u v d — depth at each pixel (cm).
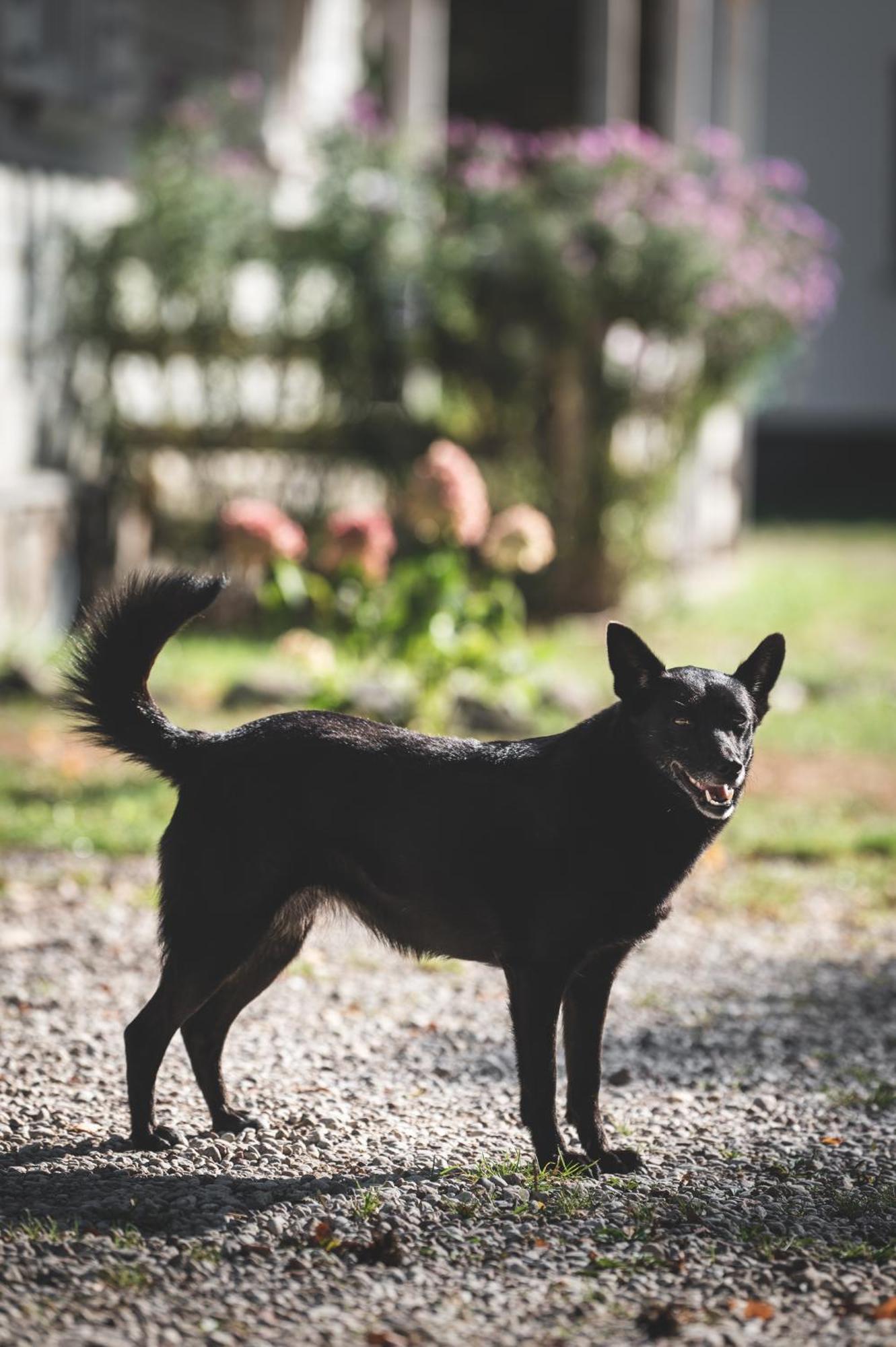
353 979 775
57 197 1523
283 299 1558
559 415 1595
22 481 1458
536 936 548
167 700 1286
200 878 554
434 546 1233
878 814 1100
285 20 1814
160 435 1584
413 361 1578
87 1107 602
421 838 554
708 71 1981
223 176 1557
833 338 2869
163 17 1669
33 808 1034
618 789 542
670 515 1753
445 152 1625
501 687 1198
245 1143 573
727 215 1594
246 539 1152
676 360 1658
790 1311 452
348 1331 438
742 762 533
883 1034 732
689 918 901
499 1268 477
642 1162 565
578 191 1570
